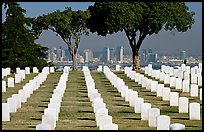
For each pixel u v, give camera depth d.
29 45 68.44
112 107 28.64
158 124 19.45
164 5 59.03
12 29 69.00
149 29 60.53
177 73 44.91
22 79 45.22
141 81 40.56
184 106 26.17
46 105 29.47
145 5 58.88
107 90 37.72
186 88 35.31
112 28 58.91
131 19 57.78
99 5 60.03
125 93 31.69
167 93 31.44
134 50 61.25
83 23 64.75
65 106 28.88
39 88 39.06
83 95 34.53
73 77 48.53
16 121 23.73
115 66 58.31
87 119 24.41
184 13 59.88
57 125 22.61
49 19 63.97
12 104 26.59
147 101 31.02
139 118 24.58
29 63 66.19
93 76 49.75
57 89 31.80
